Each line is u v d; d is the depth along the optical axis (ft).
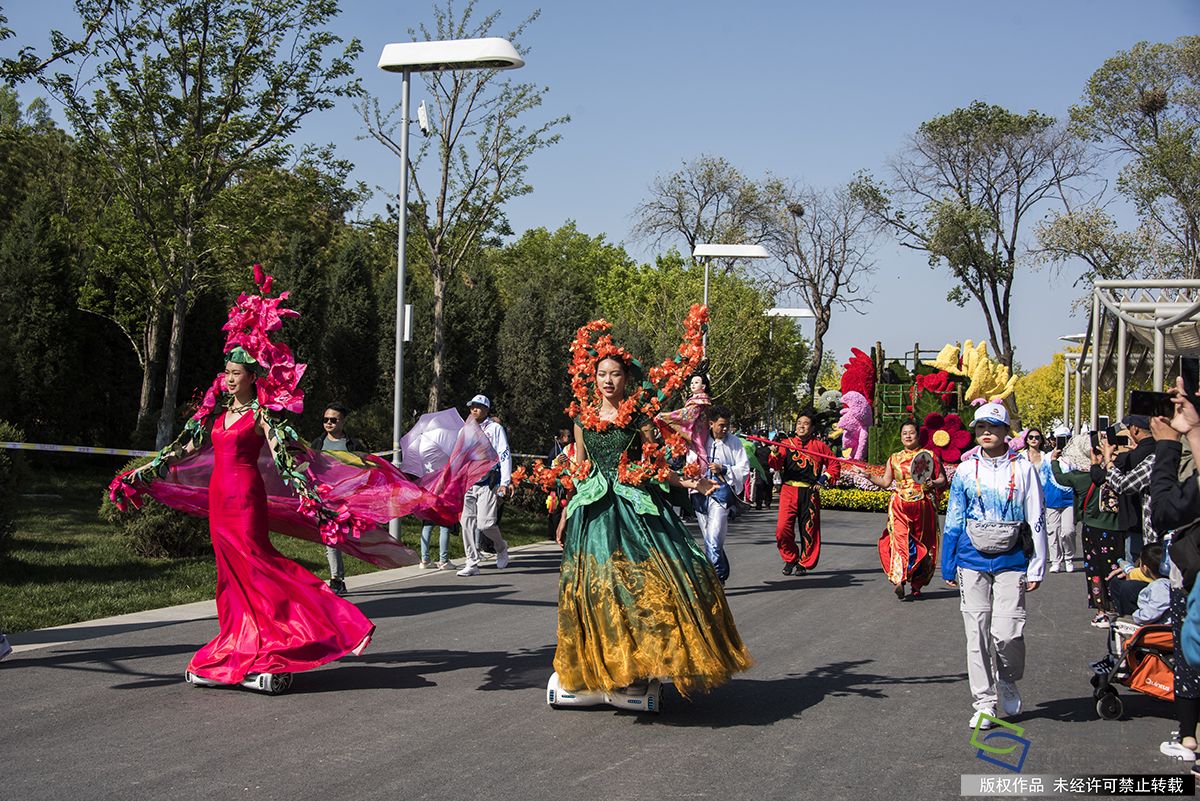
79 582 32.27
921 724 19.47
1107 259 122.01
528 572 41.37
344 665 23.89
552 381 70.33
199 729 18.39
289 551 42.39
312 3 49.75
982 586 19.56
